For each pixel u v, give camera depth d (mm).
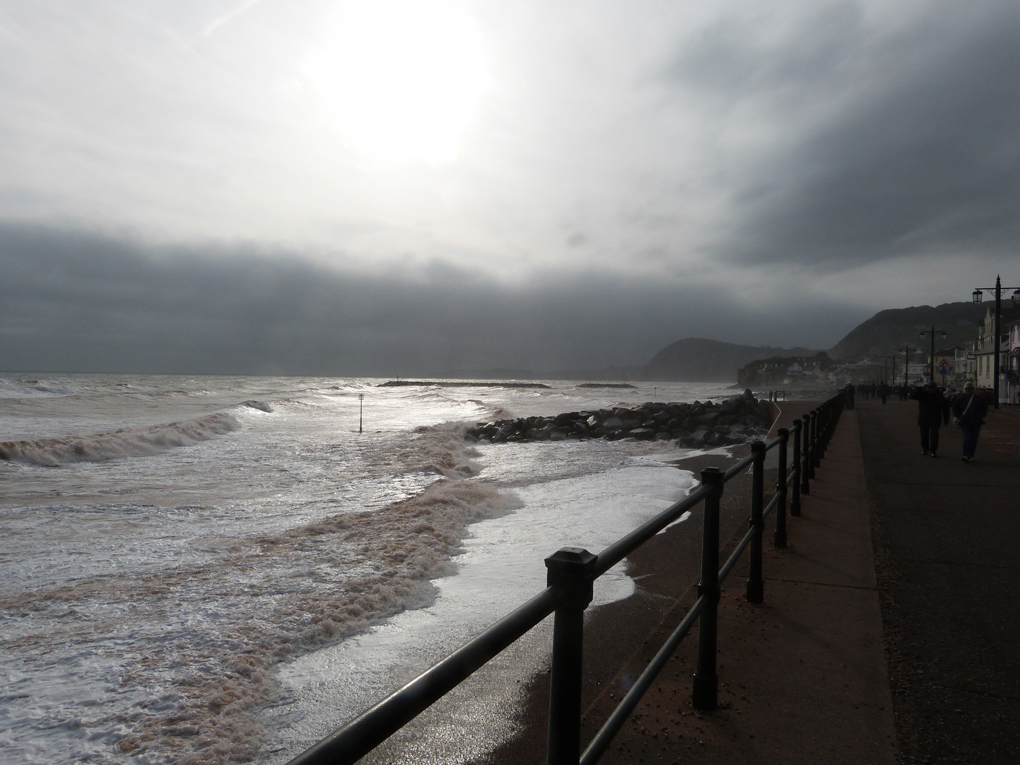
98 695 3711
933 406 13547
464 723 3328
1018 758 2684
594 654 4145
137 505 10039
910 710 3082
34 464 14555
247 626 4750
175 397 49438
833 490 9086
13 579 6059
